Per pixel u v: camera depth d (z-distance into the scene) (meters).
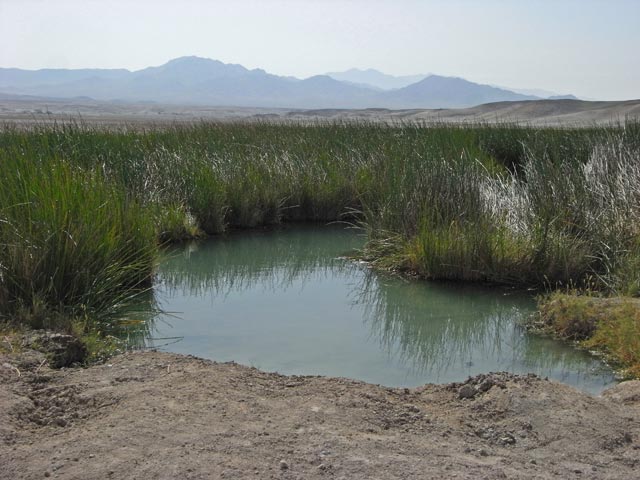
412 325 6.71
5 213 6.30
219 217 11.03
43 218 6.26
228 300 7.52
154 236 8.35
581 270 7.79
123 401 4.02
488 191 9.39
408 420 3.93
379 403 4.16
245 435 3.53
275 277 8.59
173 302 7.41
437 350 6.04
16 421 3.79
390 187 9.79
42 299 5.79
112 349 5.56
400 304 7.35
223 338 6.20
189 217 10.73
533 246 7.94
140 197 10.23
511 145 14.25
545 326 6.53
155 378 4.48
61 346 5.06
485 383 4.42
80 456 3.32
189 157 12.32
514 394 4.16
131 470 3.17
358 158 13.53
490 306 7.25
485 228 8.22
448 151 11.74
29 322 5.53
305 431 3.61
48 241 6.10
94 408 3.99
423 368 5.57
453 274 8.15
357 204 12.25
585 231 8.23
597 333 5.99
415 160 10.79
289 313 7.06
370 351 5.96
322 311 7.14
